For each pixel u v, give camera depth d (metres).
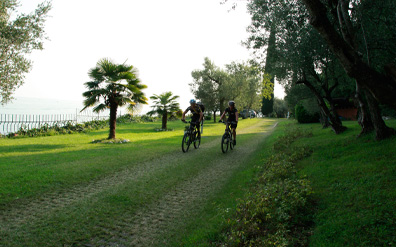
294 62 9.12
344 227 2.94
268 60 10.94
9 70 13.88
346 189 4.06
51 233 3.33
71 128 18.64
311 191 3.90
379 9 6.86
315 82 14.24
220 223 3.50
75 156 8.27
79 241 3.17
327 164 5.78
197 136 10.50
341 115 23.78
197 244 3.03
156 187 5.32
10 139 13.97
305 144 8.83
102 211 4.06
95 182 5.59
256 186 4.85
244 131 19.45
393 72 3.11
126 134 17.23
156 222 3.74
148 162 7.70
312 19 3.27
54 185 5.20
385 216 2.97
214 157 8.60
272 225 3.25
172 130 21.92
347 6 5.83
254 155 8.94
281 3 8.41
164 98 21.81
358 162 5.36
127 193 4.91
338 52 3.28
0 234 3.26
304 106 21.09
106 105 12.90
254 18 9.93
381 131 6.93
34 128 16.64
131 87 12.75
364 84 3.26
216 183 5.68
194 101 9.96
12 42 13.69
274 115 55.12
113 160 7.71
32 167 6.54
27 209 4.06
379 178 4.16
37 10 14.09
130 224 3.67
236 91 33.53
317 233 2.98
